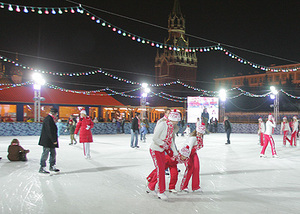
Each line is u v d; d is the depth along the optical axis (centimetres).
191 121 2772
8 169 712
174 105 6700
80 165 784
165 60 7388
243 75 8062
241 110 5669
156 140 461
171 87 7038
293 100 5119
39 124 2081
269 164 831
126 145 1362
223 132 2761
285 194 504
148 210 411
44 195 484
